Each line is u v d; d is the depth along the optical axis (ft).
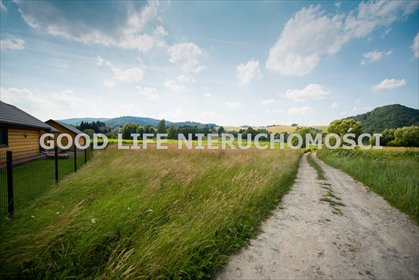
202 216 10.90
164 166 20.57
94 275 7.10
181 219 10.77
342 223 13.79
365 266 9.02
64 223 8.35
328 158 70.49
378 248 10.62
